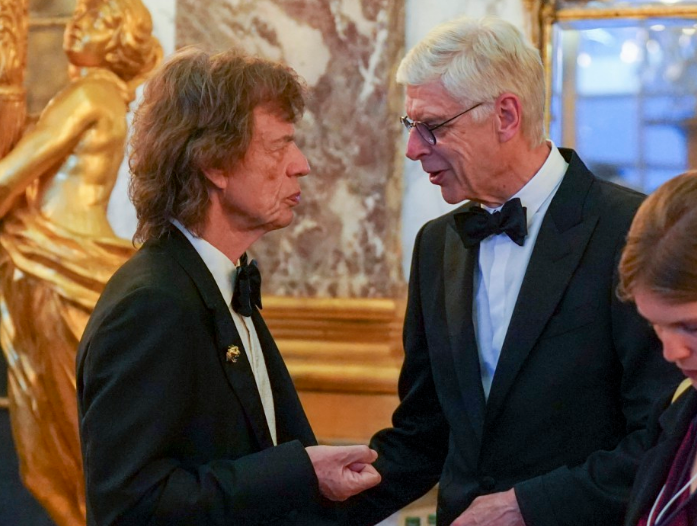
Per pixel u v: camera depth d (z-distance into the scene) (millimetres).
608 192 2074
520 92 2012
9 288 3559
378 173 3463
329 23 3484
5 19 3562
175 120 1784
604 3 3506
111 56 3604
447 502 2098
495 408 2002
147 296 1674
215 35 3559
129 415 1627
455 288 2148
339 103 3482
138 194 1818
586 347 1961
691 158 3453
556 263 2010
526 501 1878
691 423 1487
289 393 1982
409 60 2070
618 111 3502
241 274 1868
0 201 3475
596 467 1867
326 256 3506
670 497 1457
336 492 1748
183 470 1671
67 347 3512
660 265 1285
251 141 1783
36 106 3766
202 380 1721
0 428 3713
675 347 1309
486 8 3492
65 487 3578
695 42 3439
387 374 3408
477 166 2043
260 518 1697
